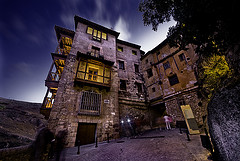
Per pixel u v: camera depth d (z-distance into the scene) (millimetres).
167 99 12328
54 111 8297
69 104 9031
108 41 15320
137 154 4625
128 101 12984
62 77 9930
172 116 11281
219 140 2939
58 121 8078
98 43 14211
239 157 2168
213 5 2697
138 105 13500
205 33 3352
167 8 4242
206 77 6777
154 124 13227
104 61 11602
